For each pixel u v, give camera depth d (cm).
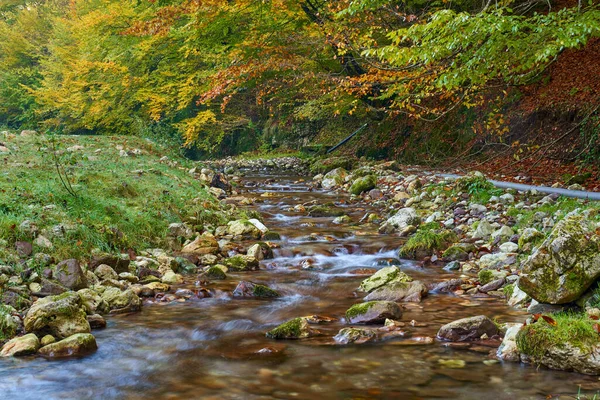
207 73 2120
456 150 1742
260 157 2666
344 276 664
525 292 483
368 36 1343
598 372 354
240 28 1800
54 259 580
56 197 716
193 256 720
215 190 1236
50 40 4097
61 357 411
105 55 2556
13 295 497
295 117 2617
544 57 814
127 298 536
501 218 855
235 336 459
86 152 1219
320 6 1606
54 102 3288
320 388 347
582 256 463
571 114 1376
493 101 1636
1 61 4481
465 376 360
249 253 748
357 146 2209
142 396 341
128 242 696
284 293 598
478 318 440
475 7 1494
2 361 403
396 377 362
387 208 1128
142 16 2273
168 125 2506
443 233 767
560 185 1079
